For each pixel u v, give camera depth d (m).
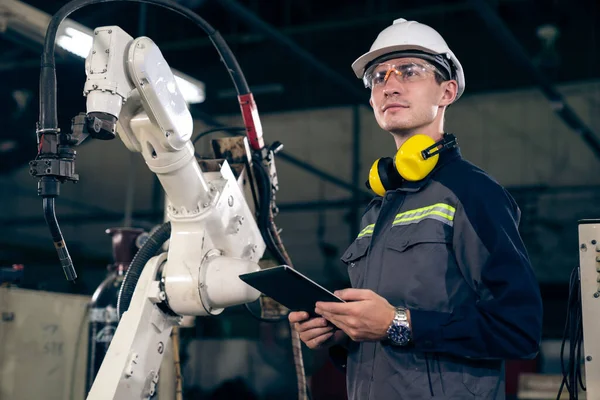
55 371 2.41
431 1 6.47
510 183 7.34
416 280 1.30
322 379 5.26
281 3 6.73
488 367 1.28
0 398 2.19
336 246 7.64
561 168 7.20
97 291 2.40
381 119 1.49
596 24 6.72
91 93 1.33
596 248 1.52
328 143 7.56
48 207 1.26
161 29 6.22
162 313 1.53
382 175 1.46
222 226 1.58
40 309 2.37
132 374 1.44
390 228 1.38
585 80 6.91
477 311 1.22
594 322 1.50
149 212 7.26
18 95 6.08
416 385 1.26
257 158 1.85
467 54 7.00
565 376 1.56
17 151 6.36
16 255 7.21
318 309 1.27
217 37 1.74
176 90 1.44
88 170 7.46
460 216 1.29
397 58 1.48
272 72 7.18
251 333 5.56
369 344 1.36
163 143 1.44
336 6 6.76
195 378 4.98
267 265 2.00
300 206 7.66
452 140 1.39
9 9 3.06
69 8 1.35
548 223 7.31
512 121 7.34
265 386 5.34
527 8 6.75
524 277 1.21
